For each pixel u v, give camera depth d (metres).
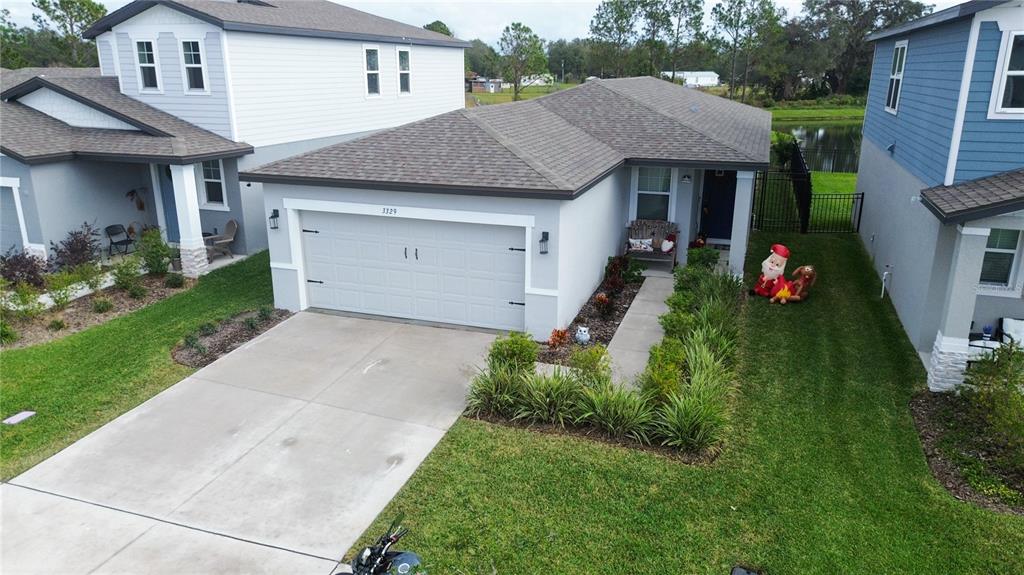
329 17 21.69
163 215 18.59
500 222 11.60
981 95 9.72
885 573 6.48
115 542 6.89
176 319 13.19
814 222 21.53
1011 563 6.61
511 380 9.45
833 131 53.19
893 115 14.84
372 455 8.44
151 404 9.77
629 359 11.12
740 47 63.38
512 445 8.64
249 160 17.38
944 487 7.80
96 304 13.72
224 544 6.86
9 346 11.95
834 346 11.73
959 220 8.97
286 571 6.49
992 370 8.75
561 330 11.86
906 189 13.10
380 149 13.16
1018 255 10.41
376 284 13.09
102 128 17.08
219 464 8.27
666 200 16.58
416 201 12.02
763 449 8.56
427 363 11.08
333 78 20.17
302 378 10.57
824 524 7.15
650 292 14.66
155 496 7.65
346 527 7.11
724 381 9.75
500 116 14.92
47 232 15.98
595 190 13.46
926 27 11.64
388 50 22.48
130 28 16.95
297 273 13.32
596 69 62.84
